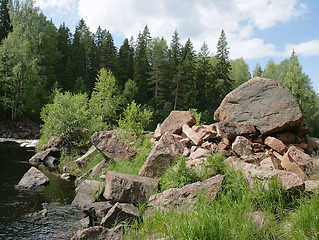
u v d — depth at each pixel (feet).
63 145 50.11
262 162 21.25
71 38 216.54
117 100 72.69
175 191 17.04
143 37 209.36
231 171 17.78
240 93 27.58
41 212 20.33
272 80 26.84
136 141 35.55
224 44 171.32
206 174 18.70
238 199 15.46
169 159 21.57
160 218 15.11
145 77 182.19
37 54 132.87
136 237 13.92
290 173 16.15
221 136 25.91
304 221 12.19
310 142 25.14
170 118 32.32
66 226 17.97
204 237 11.82
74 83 161.89
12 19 128.98
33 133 102.22
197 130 29.09
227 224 12.74
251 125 25.32
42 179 29.07
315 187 15.42
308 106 169.27
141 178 19.88
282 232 12.73
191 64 178.19
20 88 112.27
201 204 14.79
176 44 192.75
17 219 18.98
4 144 67.92
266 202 15.02
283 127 24.26
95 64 194.59
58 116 53.06
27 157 46.85
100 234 13.16
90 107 63.98
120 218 16.40
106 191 19.13
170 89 177.88
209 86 169.48
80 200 19.57
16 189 26.55
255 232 12.82
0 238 15.89
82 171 33.71
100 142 29.14
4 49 108.58
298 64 166.81
